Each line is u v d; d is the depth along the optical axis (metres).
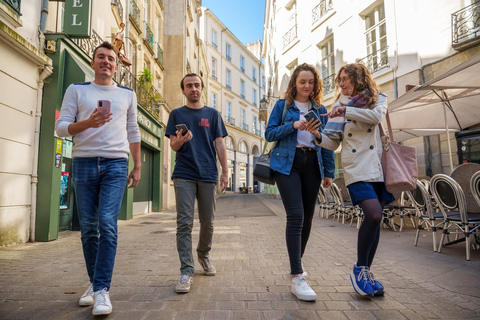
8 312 2.13
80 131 2.12
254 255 3.92
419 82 9.23
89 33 5.88
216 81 33.81
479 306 2.15
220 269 3.25
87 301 2.25
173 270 3.24
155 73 14.48
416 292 2.46
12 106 4.75
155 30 14.93
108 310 2.06
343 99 2.56
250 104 42.50
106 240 2.18
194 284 2.74
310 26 15.00
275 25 20.39
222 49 35.88
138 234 5.97
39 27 5.36
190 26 21.14
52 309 2.19
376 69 10.82
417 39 9.34
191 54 21.77
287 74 17.45
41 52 5.18
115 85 2.53
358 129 2.41
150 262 3.61
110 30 8.84
